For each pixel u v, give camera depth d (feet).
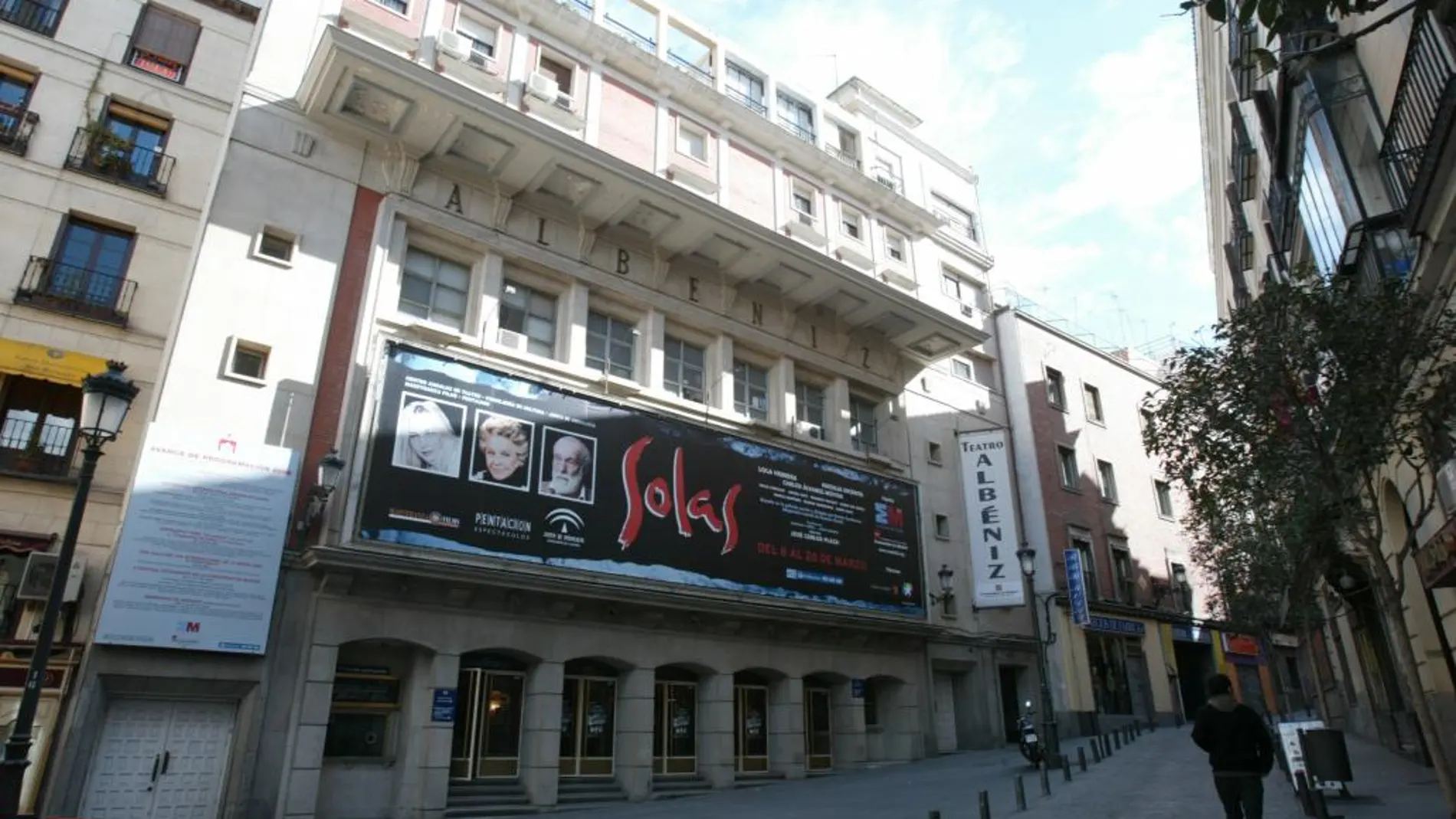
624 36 78.74
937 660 86.43
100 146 52.85
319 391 54.19
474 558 55.21
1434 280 32.65
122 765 43.60
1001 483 94.73
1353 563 55.47
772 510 74.79
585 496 62.28
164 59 57.88
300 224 57.00
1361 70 39.17
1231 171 85.76
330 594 50.01
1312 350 31.30
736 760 69.05
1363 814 34.32
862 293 83.71
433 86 57.93
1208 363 34.58
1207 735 25.71
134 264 52.01
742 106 84.64
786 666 72.33
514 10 71.20
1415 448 38.83
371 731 51.83
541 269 67.21
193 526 46.88
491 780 55.01
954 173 116.57
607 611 61.57
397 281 59.57
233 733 46.70
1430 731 28.32
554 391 63.05
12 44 52.65
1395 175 36.17
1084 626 100.53
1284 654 137.39
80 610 44.29
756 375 82.53
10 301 47.65
